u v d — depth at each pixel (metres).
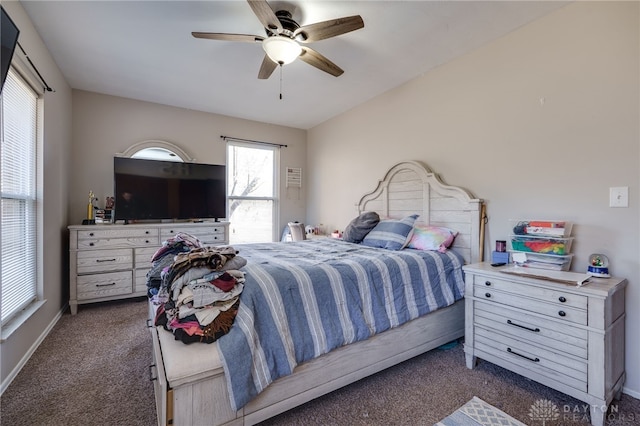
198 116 4.28
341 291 1.78
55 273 2.84
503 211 2.44
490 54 2.52
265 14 1.82
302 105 4.07
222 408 1.30
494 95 2.50
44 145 2.49
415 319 2.09
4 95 1.91
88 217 3.47
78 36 2.45
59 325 2.79
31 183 2.34
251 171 4.79
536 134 2.23
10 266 1.98
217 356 1.29
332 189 4.58
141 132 3.90
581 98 2.00
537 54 2.22
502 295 1.91
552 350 1.68
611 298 1.58
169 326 1.38
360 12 2.11
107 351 2.28
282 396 1.49
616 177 1.85
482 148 2.59
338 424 1.53
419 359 2.21
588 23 1.96
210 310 1.37
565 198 2.07
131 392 1.78
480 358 2.15
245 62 2.88
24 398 1.71
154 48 2.63
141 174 3.66
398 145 3.42
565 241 1.91
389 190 3.44
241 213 4.69
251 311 1.44
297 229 4.66
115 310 3.22
